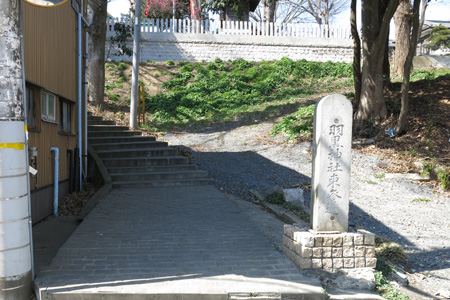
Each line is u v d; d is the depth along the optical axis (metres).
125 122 17.28
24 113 4.56
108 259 5.55
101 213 8.12
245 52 25.94
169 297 4.49
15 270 4.38
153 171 11.68
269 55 26.14
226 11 29.83
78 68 11.04
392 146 14.09
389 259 6.78
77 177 10.72
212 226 7.36
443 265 6.68
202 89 22.00
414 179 11.98
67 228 7.64
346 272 5.39
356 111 15.98
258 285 4.79
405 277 6.01
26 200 4.53
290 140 15.27
